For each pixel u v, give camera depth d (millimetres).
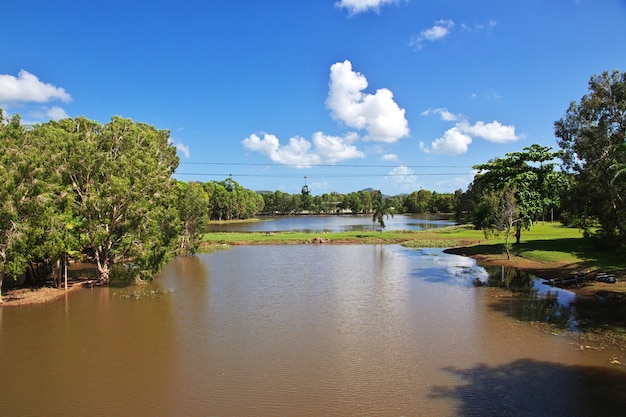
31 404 12781
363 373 14688
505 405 12219
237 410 12266
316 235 70938
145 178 31844
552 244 44750
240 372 14945
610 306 22875
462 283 30797
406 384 13758
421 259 45031
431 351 16688
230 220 141125
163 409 12383
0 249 24406
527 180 46188
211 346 17641
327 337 18609
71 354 16906
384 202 75125
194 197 51000
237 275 35531
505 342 17547
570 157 24781
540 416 11570
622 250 23438
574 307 22844
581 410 11844
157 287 30484
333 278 33562
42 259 30453
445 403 12422
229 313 22875
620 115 22375
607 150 22016
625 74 22203
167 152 49531
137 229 31078
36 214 25375
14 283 31641
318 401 12719
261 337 18734
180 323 21062
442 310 22922
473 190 89562
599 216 23891
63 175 29844
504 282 30797
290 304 24766
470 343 17531
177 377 14586
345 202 193750
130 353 16938
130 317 22266
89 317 22328
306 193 183750
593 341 17375
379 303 24750
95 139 32312
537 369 14719
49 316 22594
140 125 47188
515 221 43438
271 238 66812
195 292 28562
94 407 12562
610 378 13852
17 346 17891
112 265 32844
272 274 35906
